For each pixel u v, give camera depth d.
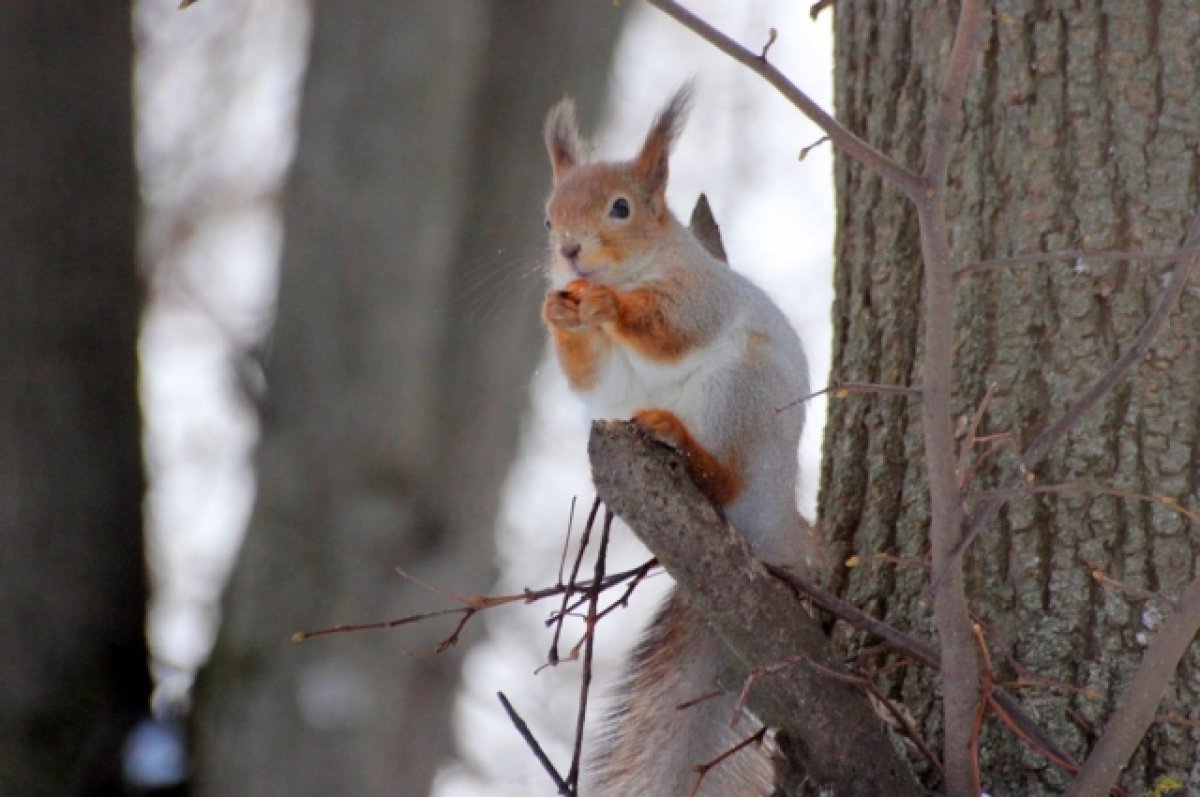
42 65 13.73
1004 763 7.40
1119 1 8.18
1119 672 7.43
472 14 14.72
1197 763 7.21
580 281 8.64
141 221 14.65
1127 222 7.95
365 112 14.60
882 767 6.96
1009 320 8.08
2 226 13.45
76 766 13.06
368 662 13.97
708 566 6.89
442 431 14.43
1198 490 7.60
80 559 13.42
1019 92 8.27
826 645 7.07
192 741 13.67
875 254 8.77
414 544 14.28
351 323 14.38
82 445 13.53
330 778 13.70
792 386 8.45
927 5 8.77
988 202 8.27
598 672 15.75
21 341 13.39
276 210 20.20
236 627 13.95
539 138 14.99
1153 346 7.77
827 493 8.72
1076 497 7.71
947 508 6.18
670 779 8.36
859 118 9.02
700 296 8.48
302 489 14.17
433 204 14.50
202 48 20.69
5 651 13.04
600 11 15.41
